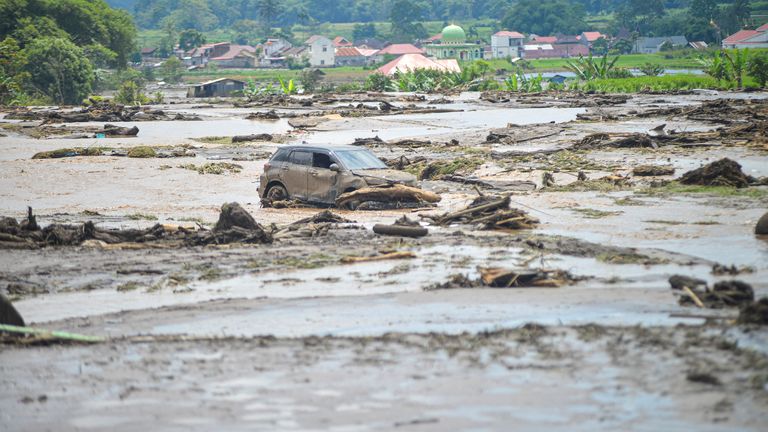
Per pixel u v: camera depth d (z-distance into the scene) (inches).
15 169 4729.3
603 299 1752.0
